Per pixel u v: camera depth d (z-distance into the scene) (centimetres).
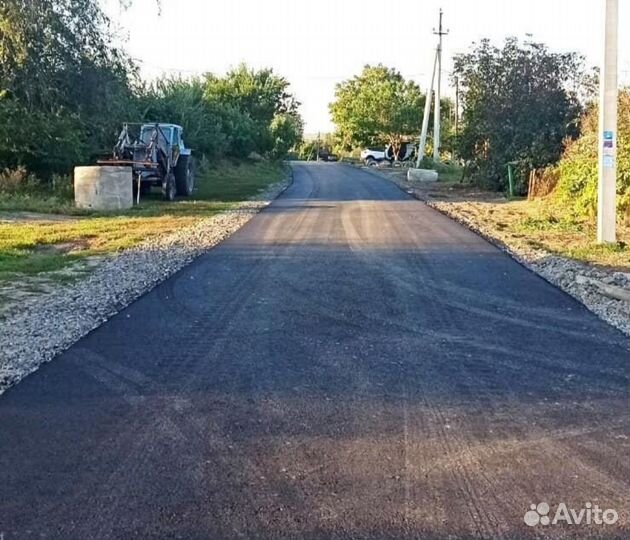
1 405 635
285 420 597
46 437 565
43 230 1900
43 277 1259
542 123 3466
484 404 633
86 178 2541
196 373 720
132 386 683
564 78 3534
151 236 1803
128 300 1062
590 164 2166
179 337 853
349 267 1327
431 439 559
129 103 3206
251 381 696
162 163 2912
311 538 420
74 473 504
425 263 1377
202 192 3425
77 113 2912
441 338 850
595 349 805
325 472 504
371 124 9000
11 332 882
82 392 667
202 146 5084
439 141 6353
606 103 1559
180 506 457
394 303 1033
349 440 557
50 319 947
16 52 2627
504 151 3556
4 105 2709
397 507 455
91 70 2897
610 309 998
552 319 944
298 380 698
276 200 2989
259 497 468
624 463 517
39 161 2936
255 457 528
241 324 913
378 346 816
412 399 646
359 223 2075
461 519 441
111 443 554
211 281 1202
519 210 2575
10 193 2675
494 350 800
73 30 2830
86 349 805
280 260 1407
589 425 586
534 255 1496
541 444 549
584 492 475
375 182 4478
